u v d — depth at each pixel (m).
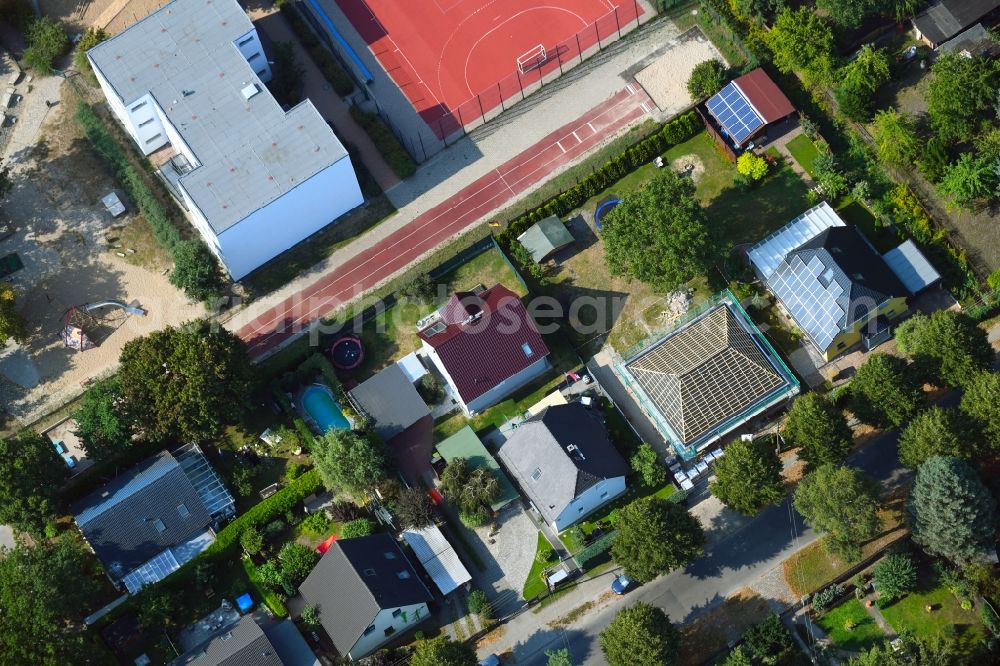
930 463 144.12
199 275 169.12
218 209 167.50
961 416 149.00
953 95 168.38
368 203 180.50
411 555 155.38
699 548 146.75
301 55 192.00
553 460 152.88
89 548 157.75
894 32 182.62
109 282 175.62
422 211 179.25
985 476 152.88
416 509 153.75
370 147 184.38
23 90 189.75
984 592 145.00
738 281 169.12
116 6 196.25
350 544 149.62
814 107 179.38
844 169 174.62
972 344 152.62
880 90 178.88
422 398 164.50
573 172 179.62
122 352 161.12
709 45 187.12
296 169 170.12
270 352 170.25
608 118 183.62
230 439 164.25
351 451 154.00
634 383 161.75
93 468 160.25
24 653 140.38
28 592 142.38
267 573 153.00
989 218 168.50
